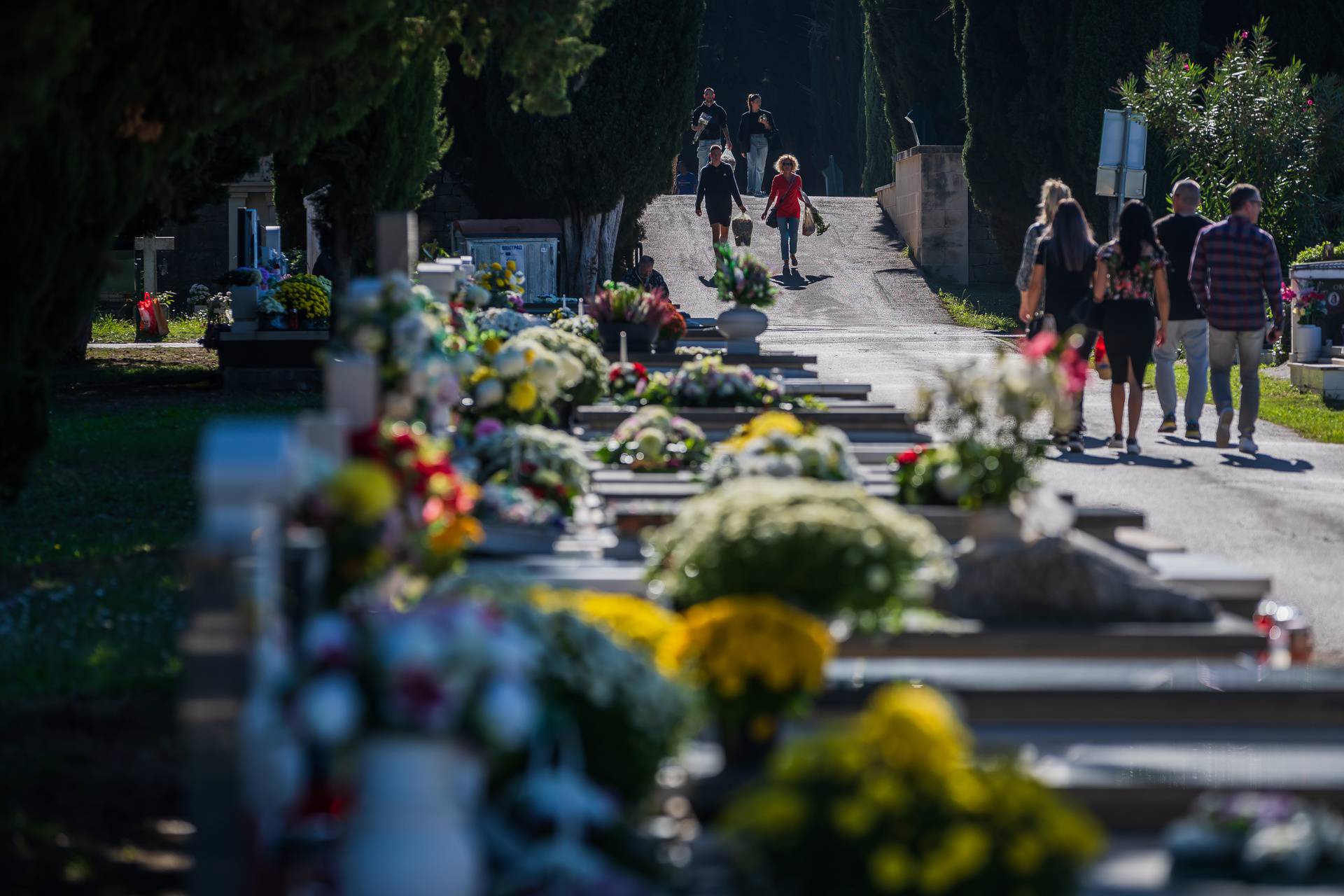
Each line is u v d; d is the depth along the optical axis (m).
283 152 31.45
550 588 9.52
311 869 6.08
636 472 13.82
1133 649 8.94
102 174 12.24
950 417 10.08
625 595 9.71
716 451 12.74
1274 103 36.06
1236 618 10.65
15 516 18.20
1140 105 37.72
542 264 37.81
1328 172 36.97
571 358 14.22
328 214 32.66
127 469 21.73
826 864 5.62
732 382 17.56
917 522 8.13
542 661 6.52
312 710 5.50
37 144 11.50
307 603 7.09
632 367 18.42
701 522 8.05
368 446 8.48
